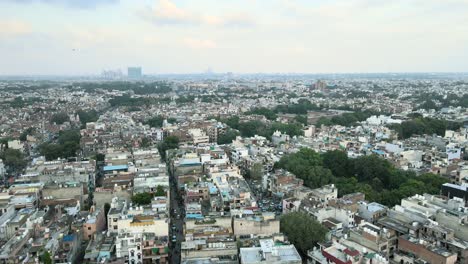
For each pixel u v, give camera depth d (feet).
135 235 495.00
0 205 630.33
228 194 648.79
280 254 449.89
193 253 462.19
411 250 474.90
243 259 437.58
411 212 561.02
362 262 430.61
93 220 566.36
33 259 449.06
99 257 462.60
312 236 525.34
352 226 558.15
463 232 516.73
